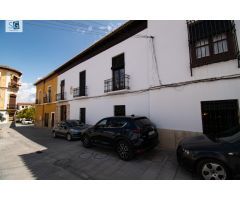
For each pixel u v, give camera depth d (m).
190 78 6.17
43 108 21.03
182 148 3.91
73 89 13.95
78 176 4.14
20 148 7.84
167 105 6.76
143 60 8.00
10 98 31.77
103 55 10.76
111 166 4.77
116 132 5.64
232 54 5.22
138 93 8.11
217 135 4.03
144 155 5.76
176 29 6.76
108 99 9.97
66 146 7.90
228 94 5.26
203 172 3.46
